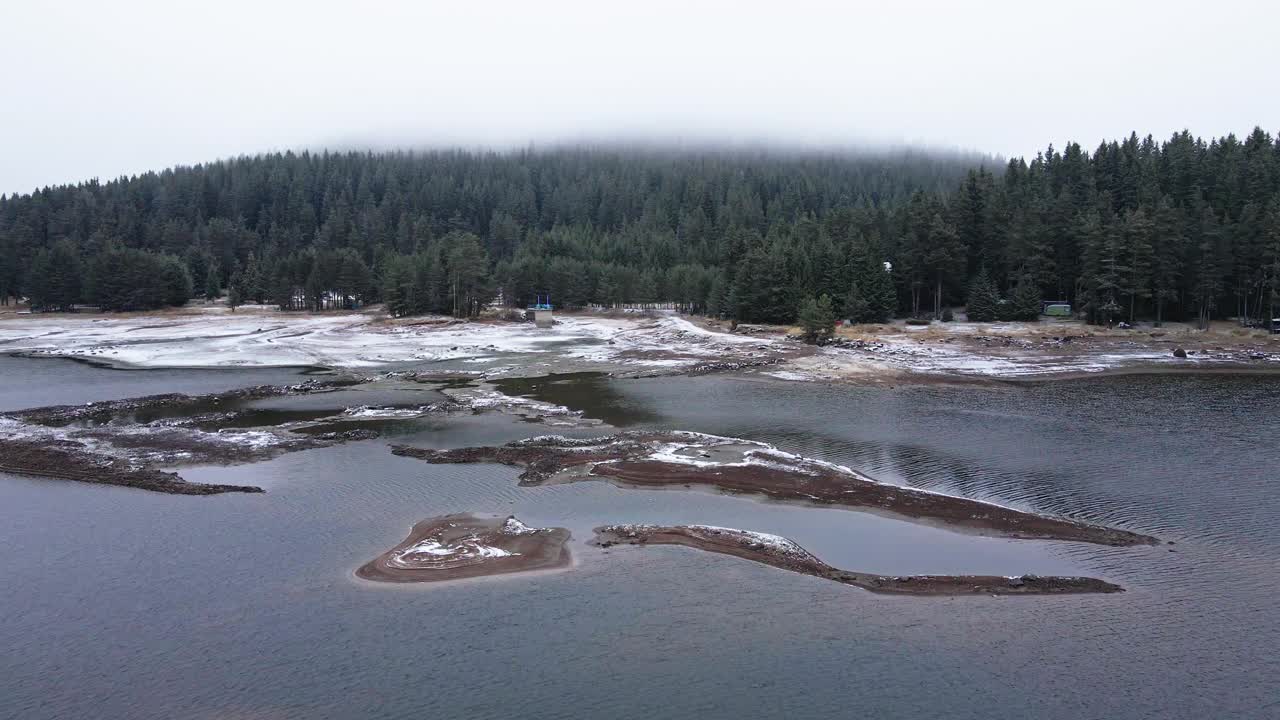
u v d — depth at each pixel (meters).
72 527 31.88
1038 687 20.39
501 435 47.62
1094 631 22.94
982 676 20.91
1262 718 19.02
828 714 19.45
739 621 23.88
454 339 107.00
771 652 22.20
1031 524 30.92
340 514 33.31
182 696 20.38
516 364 81.06
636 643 22.72
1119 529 30.67
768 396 60.72
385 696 20.34
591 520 32.41
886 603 24.83
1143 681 20.53
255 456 42.66
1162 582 25.88
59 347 96.69
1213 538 29.55
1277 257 94.69
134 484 37.38
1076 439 45.22
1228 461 39.97
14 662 21.97
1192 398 58.44
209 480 38.50
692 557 28.33
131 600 25.48
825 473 37.78
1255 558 27.64
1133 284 98.50
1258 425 48.53
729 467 38.72
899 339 93.12
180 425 50.50
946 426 49.22
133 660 22.05
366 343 101.06
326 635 23.27
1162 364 75.75
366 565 28.02
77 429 49.22
